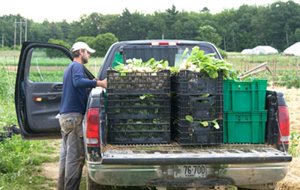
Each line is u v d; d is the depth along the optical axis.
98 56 49.75
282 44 84.56
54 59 7.22
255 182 4.93
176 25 78.50
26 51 6.52
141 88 5.05
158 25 77.69
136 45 6.75
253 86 5.20
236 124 5.22
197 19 82.81
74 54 6.02
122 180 4.78
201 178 4.81
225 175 4.85
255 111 5.21
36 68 6.87
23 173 7.30
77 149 5.91
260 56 62.47
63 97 5.92
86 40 52.41
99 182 4.83
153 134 5.09
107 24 75.56
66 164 5.91
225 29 83.75
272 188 5.25
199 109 5.05
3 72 18.78
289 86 27.23
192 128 5.05
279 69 42.06
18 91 6.62
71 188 5.92
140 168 4.73
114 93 5.03
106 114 5.05
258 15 85.88
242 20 86.19
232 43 83.25
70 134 5.89
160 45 6.78
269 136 5.22
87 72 6.06
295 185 6.40
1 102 15.80
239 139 5.23
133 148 5.04
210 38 75.06
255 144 5.25
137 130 5.07
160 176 4.77
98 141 4.84
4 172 7.31
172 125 5.31
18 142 8.77
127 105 5.05
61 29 74.19
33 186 6.80
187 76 5.01
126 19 76.12
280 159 4.82
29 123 6.64
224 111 5.17
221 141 5.13
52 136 6.79
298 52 62.28
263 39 84.50
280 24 84.19
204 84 5.05
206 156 4.76
